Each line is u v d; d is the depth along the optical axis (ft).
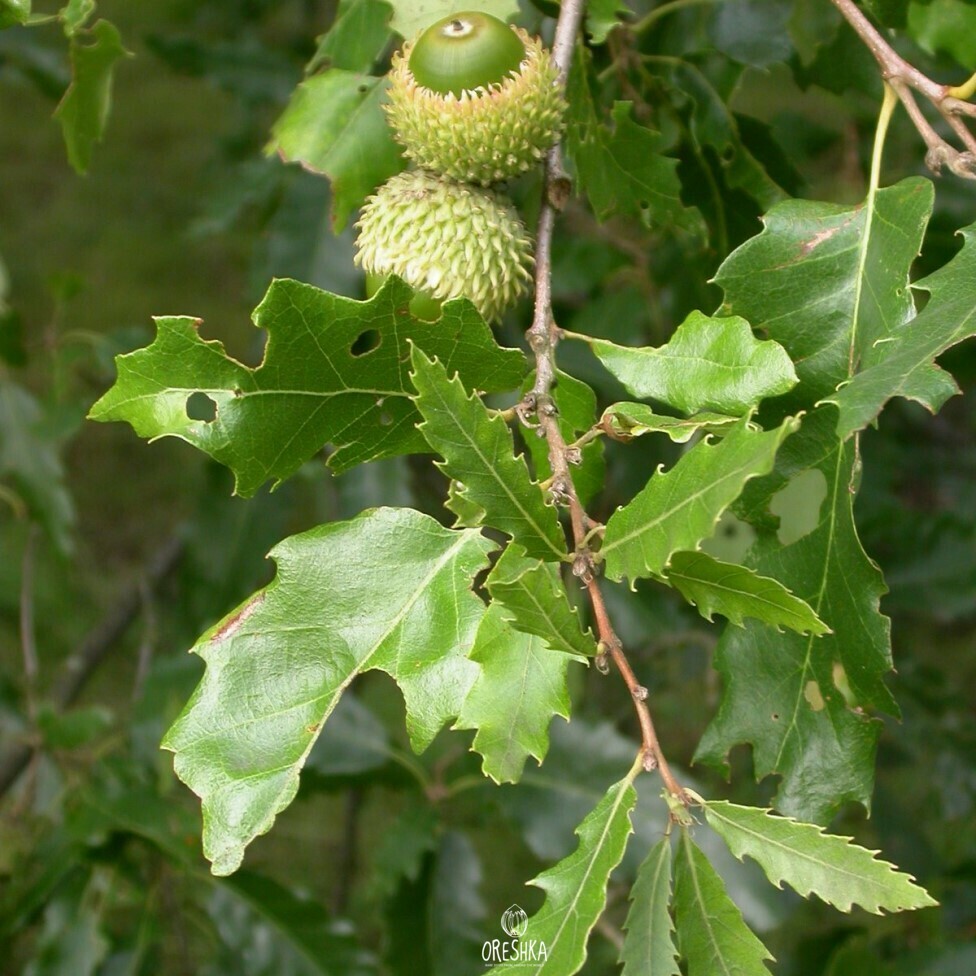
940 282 1.59
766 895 2.04
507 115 1.66
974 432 3.07
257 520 2.34
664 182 1.82
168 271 5.00
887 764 2.44
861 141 2.26
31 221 5.21
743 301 1.65
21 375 4.36
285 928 2.15
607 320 2.28
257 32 3.24
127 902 2.15
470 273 1.68
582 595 2.32
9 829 2.24
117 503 4.61
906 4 1.77
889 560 2.26
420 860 2.14
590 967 2.43
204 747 1.55
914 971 2.16
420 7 1.80
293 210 2.27
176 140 5.48
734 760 2.93
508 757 1.55
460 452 1.53
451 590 1.58
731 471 1.47
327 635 1.57
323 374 1.58
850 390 1.54
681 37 1.99
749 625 1.64
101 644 2.85
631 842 2.05
